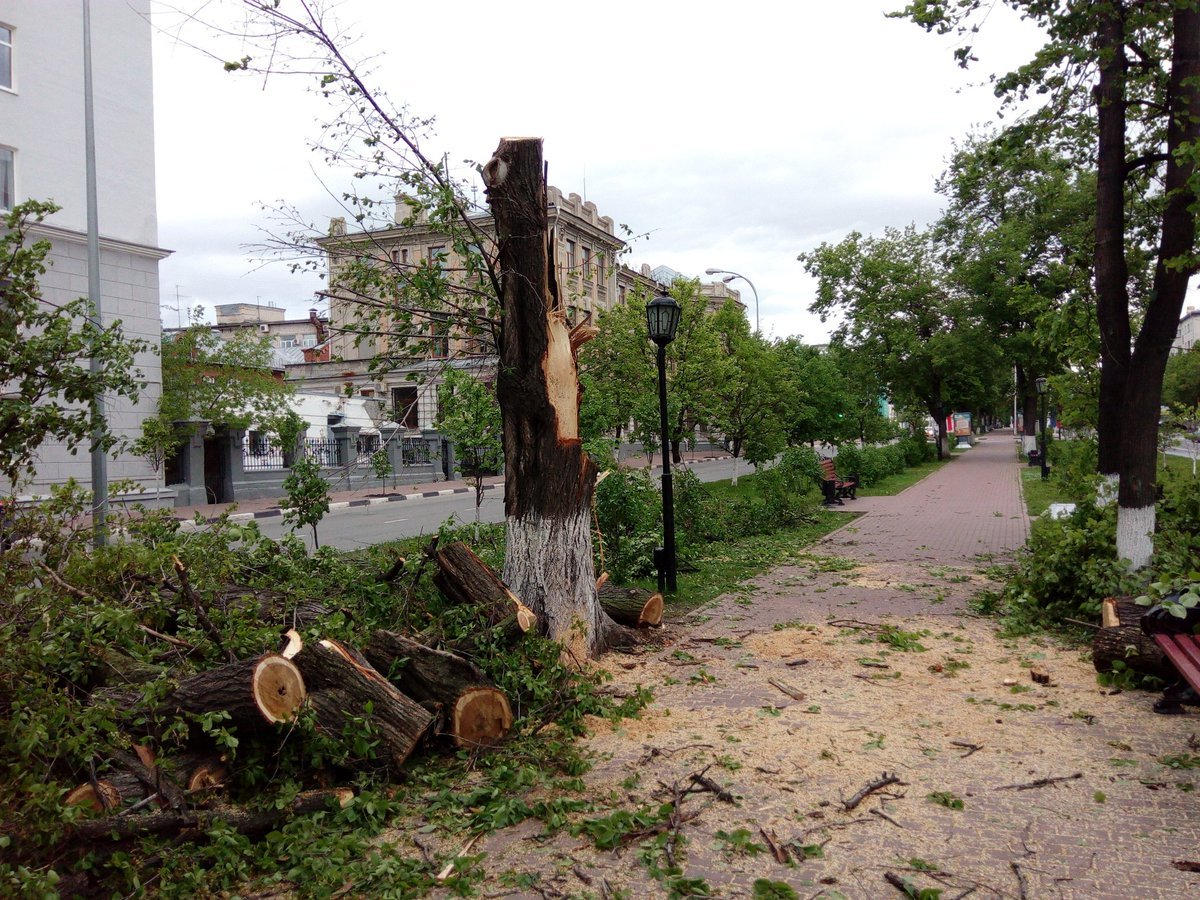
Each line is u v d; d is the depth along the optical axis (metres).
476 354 8.10
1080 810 4.15
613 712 5.76
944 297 41.59
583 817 4.23
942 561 12.98
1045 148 11.93
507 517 7.38
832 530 17.44
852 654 7.34
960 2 8.54
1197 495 8.74
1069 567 8.13
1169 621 5.45
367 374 8.19
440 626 6.11
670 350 22.33
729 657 7.39
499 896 3.53
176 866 3.67
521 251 6.96
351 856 3.91
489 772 4.85
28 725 3.58
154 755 4.23
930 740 5.18
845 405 37.75
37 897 3.08
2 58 21.33
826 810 4.22
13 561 4.81
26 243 21.33
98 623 4.42
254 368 27.56
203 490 25.91
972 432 81.81
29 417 5.94
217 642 5.14
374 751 4.54
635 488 11.66
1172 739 5.06
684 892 3.48
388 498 27.38
